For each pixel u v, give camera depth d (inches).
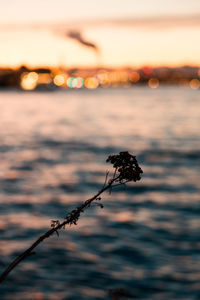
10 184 957.8
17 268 410.3
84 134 2293.3
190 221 611.8
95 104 6195.9
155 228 572.4
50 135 2257.6
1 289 364.5
